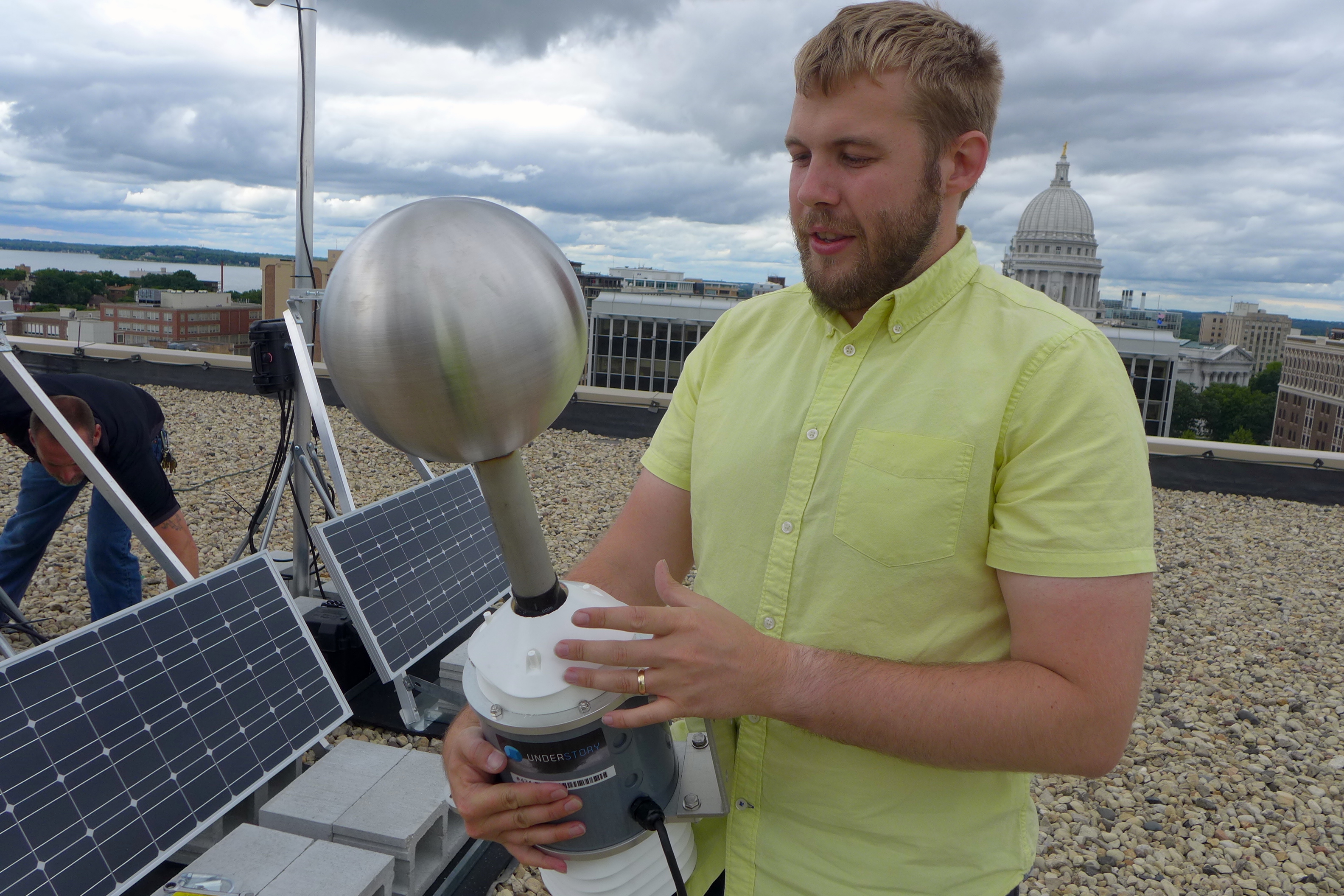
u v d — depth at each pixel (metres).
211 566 4.95
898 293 1.01
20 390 2.46
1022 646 0.93
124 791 2.06
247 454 7.53
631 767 0.92
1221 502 7.89
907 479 0.98
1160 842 3.09
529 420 0.74
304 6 3.47
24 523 3.73
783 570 1.06
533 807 0.91
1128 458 0.91
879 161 0.97
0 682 1.91
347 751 2.79
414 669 3.70
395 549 3.42
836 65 0.96
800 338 1.15
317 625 3.50
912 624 1.00
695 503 1.21
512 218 0.72
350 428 8.62
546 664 0.86
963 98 0.96
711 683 0.85
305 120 3.57
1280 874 2.95
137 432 3.42
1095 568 0.88
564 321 0.71
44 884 1.83
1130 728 0.90
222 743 2.35
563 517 6.34
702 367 1.30
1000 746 0.88
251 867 2.22
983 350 0.98
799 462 1.06
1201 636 4.88
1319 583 5.82
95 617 3.70
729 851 1.10
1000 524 0.95
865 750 1.03
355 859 2.27
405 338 0.66
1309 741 3.81
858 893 1.04
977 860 1.04
